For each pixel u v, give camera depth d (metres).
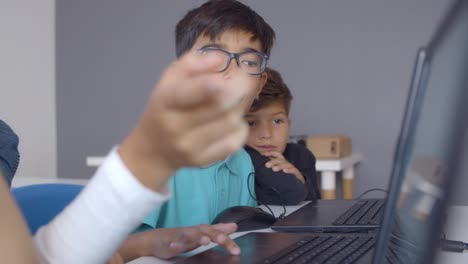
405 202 0.42
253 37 1.25
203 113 0.27
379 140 2.94
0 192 0.35
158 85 0.27
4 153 0.70
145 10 3.37
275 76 1.62
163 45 3.35
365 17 2.95
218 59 0.28
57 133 3.57
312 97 3.04
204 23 1.24
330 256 0.71
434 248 0.35
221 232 0.77
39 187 1.02
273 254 0.73
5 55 3.21
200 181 1.20
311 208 1.26
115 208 0.36
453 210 0.34
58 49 3.55
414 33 2.87
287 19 3.06
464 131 0.33
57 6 3.55
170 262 0.77
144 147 0.33
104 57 3.46
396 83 2.91
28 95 3.38
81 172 3.52
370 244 0.79
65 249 0.39
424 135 0.39
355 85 2.97
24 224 0.35
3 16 3.20
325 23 3.01
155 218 1.04
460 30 0.33
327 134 3.02
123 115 3.44
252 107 1.51
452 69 0.34
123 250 0.82
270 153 1.50
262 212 1.07
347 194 2.71
